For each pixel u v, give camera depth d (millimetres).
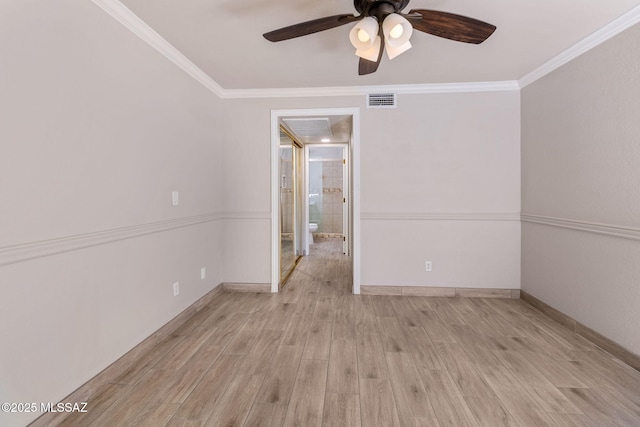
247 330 2430
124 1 1757
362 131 3240
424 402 1570
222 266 3402
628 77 1899
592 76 2176
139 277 2023
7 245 1216
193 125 2719
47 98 1379
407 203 3244
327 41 2234
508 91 3082
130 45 1917
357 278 3311
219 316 2713
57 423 1424
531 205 2918
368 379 1771
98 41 1669
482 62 2594
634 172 1867
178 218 2482
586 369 1858
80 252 1565
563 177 2479
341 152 7285
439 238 3232
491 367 1888
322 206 7387
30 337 1315
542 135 2738
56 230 1424
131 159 1931
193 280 2762
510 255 3154
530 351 2078
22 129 1273
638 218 1842
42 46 1354
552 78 2596
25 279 1294
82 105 1566
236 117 3322
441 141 3184
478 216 3166
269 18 1949
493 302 3049
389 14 1537
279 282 3480
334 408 1530
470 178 3168
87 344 1609
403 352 2074
